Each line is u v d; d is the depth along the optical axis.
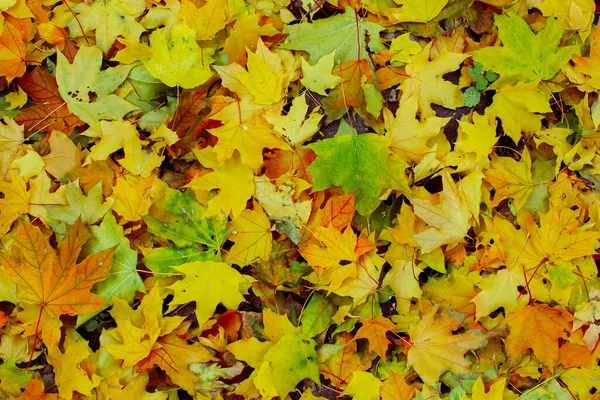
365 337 1.74
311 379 1.74
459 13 1.80
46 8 1.80
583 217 1.79
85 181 1.76
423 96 1.80
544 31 1.80
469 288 1.76
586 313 1.74
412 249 1.77
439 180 1.81
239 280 1.73
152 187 1.76
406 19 1.80
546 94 1.81
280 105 1.77
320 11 1.84
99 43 1.79
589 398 1.74
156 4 1.81
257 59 1.75
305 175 1.77
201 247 1.74
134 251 1.73
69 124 1.78
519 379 1.76
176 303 1.71
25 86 1.78
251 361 1.72
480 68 1.81
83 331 1.75
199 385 1.72
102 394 1.71
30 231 1.67
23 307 1.72
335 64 1.79
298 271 1.76
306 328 1.75
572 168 1.80
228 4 1.80
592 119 1.80
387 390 1.72
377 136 1.74
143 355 1.70
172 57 1.77
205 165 1.75
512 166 1.79
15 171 1.75
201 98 1.79
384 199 1.76
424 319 1.73
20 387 1.71
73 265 1.69
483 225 1.79
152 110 1.79
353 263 1.74
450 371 1.74
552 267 1.75
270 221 1.76
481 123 1.78
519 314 1.74
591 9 1.82
